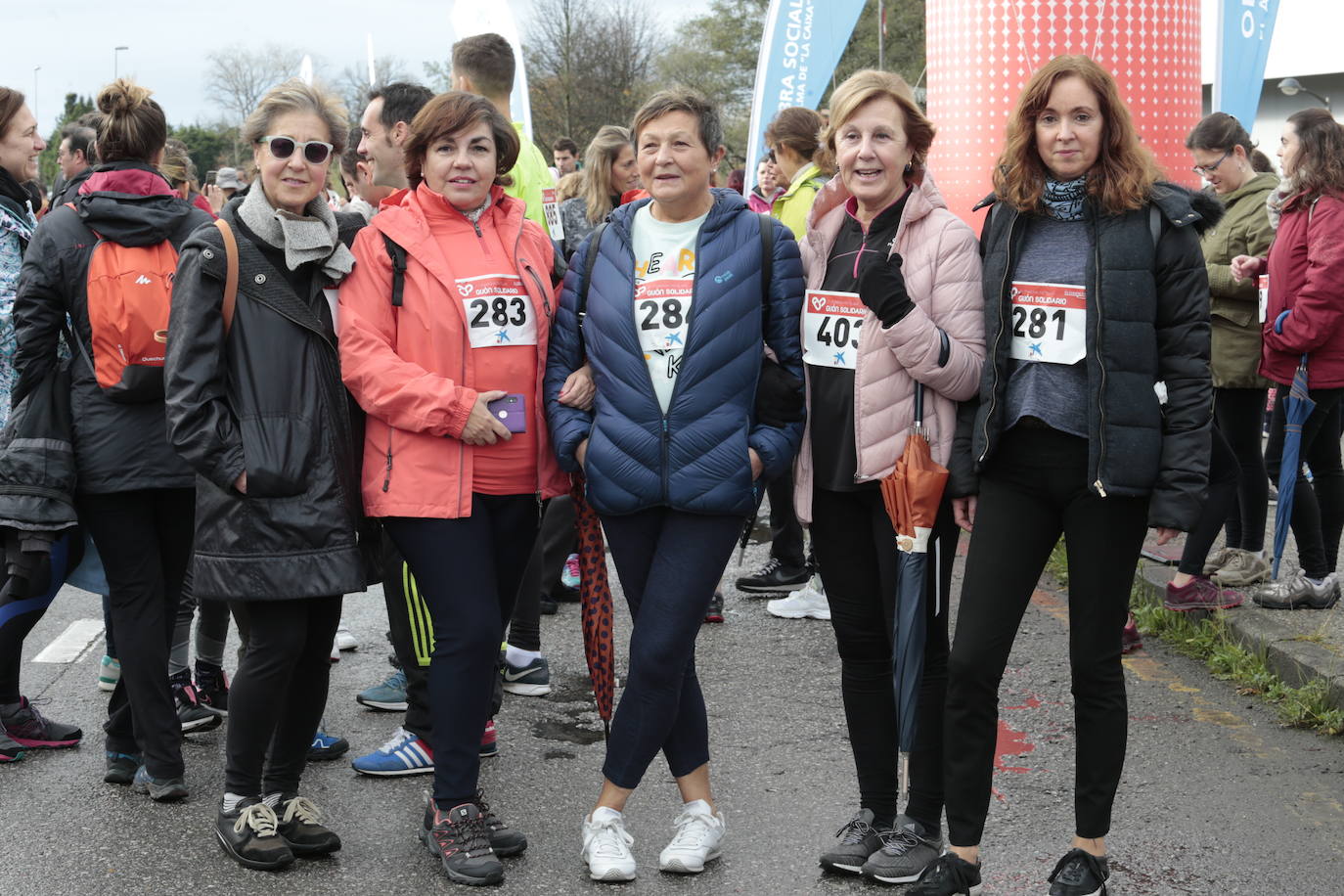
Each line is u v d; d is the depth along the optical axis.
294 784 3.89
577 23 37.03
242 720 3.67
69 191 4.29
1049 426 3.28
